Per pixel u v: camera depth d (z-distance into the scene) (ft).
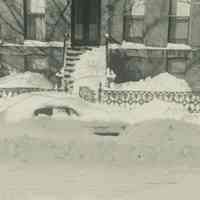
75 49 66.33
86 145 37.63
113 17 63.52
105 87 58.90
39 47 63.10
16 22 62.64
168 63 63.36
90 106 54.65
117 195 27.50
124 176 31.01
